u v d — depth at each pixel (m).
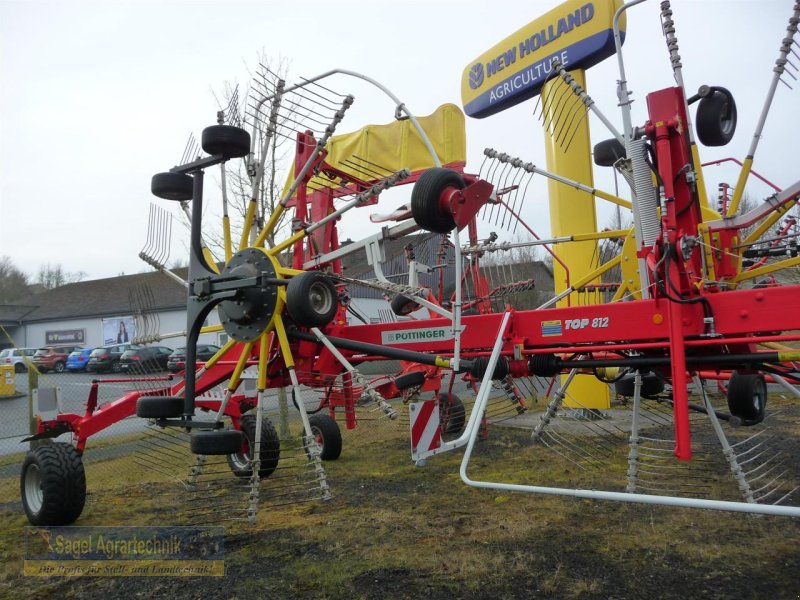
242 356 4.96
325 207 6.33
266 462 5.79
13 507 5.48
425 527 4.30
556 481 5.36
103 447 8.66
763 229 4.74
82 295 45.06
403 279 7.38
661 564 3.51
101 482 6.32
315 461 4.85
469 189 3.93
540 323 4.39
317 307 4.52
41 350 32.53
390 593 3.27
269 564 3.74
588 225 9.07
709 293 3.77
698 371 4.61
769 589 3.15
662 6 3.80
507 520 4.37
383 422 8.95
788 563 3.46
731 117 4.14
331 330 5.68
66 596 3.45
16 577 3.73
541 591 3.22
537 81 9.23
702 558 3.57
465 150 6.43
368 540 4.08
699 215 3.70
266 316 4.75
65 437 9.63
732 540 3.84
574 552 3.74
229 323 4.97
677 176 3.56
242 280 4.47
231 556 3.89
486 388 3.33
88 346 40.97
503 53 9.72
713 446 6.63
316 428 6.84
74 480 4.59
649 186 3.62
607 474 5.49
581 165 9.15
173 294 31.70
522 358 4.41
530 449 6.78
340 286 6.04
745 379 4.79
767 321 3.52
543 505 4.69
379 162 6.64
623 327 4.04
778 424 8.02
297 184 4.98
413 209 3.97
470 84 10.35
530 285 7.65
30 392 5.72
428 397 7.72
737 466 4.52
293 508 4.89
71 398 16.06
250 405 6.29
